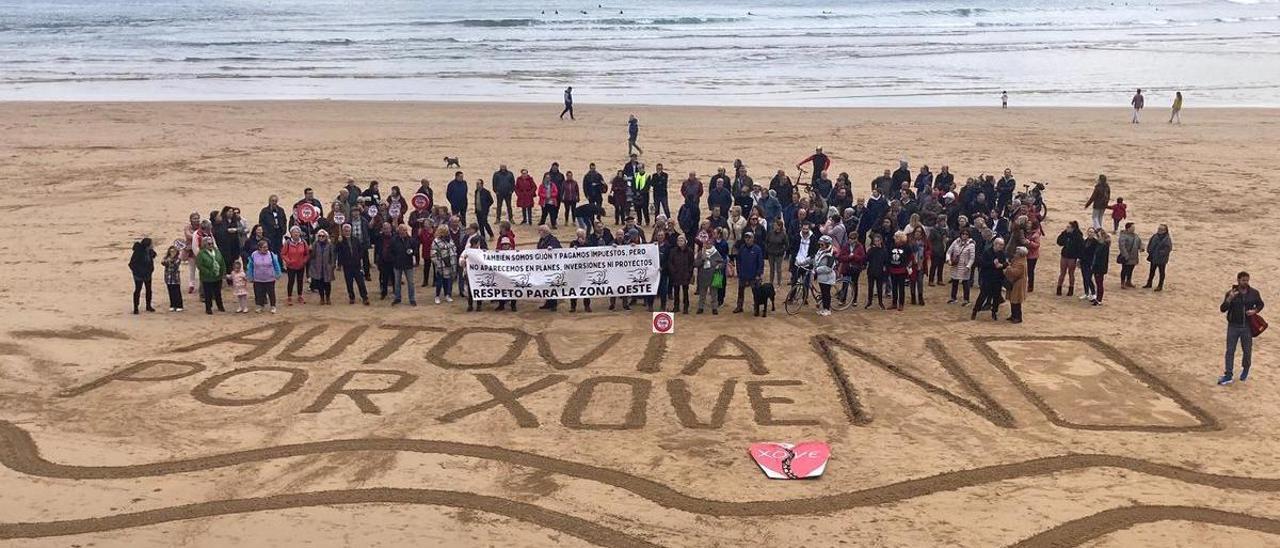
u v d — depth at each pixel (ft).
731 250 81.76
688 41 331.57
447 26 399.44
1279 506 46.16
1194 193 119.24
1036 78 236.43
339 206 84.69
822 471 48.73
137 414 55.36
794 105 191.52
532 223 104.58
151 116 171.12
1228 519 45.01
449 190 98.43
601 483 47.91
